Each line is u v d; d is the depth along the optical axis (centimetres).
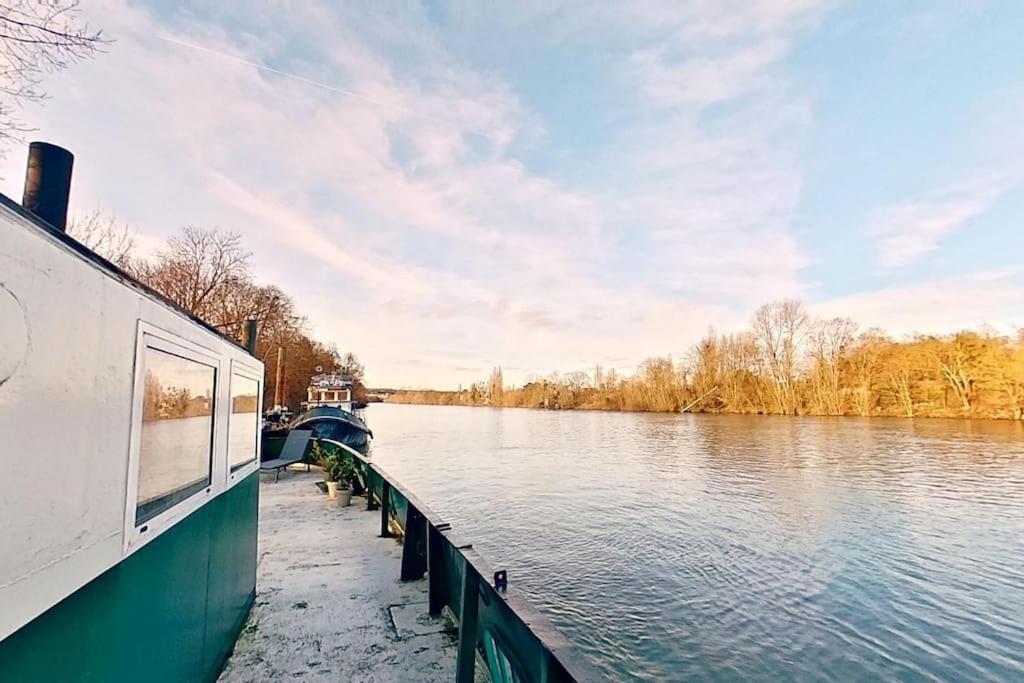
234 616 276
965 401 4559
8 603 82
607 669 752
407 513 387
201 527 213
